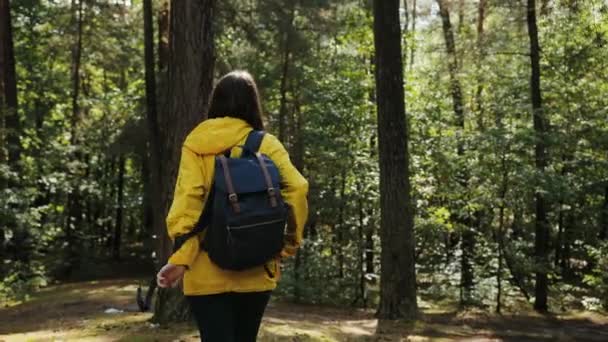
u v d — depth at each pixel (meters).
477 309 17.95
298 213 2.75
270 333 8.52
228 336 2.70
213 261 2.66
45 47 26.44
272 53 19.11
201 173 2.68
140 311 11.43
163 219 8.95
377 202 18.84
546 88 19.62
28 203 17.95
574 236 21.94
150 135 14.46
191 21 8.58
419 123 19.78
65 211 26.81
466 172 18.44
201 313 2.73
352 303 18.25
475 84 21.09
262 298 2.78
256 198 2.61
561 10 17.58
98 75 32.81
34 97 27.69
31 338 8.27
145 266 27.84
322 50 23.52
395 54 11.95
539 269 17.41
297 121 21.14
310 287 18.00
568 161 19.25
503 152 16.81
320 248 19.64
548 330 14.45
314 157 19.80
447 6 20.41
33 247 19.25
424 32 26.45
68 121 28.88
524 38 19.69
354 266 18.92
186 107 8.63
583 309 18.41
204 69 8.64
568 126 19.20
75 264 25.38
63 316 11.70
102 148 26.45
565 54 19.55
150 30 14.77
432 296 19.70
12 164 19.14
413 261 12.19
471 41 19.22
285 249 2.83
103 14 23.67
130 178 32.50
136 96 26.06
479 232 18.41
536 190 16.53
